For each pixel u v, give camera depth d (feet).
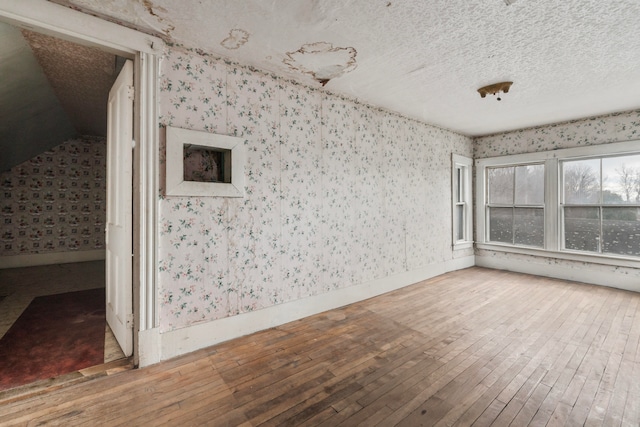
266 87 8.81
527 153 15.40
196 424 5.02
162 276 7.09
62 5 5.80
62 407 5.41
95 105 13.12
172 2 5.79
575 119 13.93
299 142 9.61
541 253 15.07
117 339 7.87
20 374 6.40
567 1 5.76
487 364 6.91
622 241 12.90
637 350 7.55
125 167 6.97
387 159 12.56
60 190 17.88
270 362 6.98
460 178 17.47
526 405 5.51
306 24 6.57
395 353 7.41
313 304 10.02
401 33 6.94
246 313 8.47
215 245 7.89
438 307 10.69
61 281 13.84
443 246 15.60
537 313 10.07
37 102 11.46
